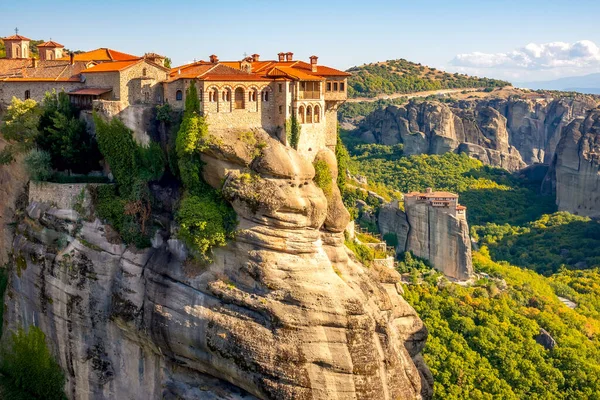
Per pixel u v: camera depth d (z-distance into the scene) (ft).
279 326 211.20
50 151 260.21
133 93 252.42
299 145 246.68
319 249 227.40
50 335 246.88
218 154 228.43
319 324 212.43
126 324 233.55
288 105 243.19
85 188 245.24
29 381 251.19
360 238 361.30
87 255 239.09
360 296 229.04
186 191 235.81
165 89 251.39
